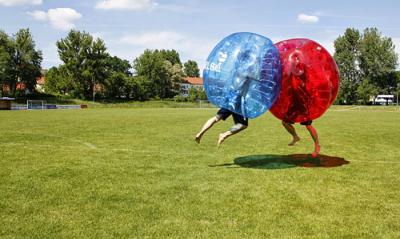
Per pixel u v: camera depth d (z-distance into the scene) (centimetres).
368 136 1578
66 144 1238
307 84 829
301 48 835
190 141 1347
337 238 463
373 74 8531
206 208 567
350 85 8531
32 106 5738
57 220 512
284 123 905
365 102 8569
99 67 8375
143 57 10256
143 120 2470
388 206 585
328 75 835
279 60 805
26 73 7681
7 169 823
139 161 938
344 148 1215
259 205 584
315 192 659
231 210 559
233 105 794
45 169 826
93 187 678
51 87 9175
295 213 549
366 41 8519
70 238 455
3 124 2042
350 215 543
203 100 8781
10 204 578
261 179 752
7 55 7181
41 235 462
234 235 468
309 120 891
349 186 702
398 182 736
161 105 7031
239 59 786
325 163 936
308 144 1299
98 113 3581
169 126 1988
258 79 782
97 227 489
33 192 643
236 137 1484
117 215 533
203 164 909
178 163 918
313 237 464
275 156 1038
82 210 553
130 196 624
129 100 9075
